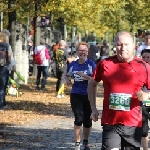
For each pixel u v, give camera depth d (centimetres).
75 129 1191
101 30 6888
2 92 1839
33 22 3600
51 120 1750
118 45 801
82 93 1196
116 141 800
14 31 2775
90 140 1386
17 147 1257
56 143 1324
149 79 807
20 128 1557
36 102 2220
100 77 830
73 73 1220
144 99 785
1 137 1388
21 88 2802
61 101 2312
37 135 1438
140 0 6241
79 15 3966
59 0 2873
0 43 1780
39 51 2764
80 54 1227
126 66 804
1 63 1781
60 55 2448
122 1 3575
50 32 4369
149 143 1342
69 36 7394
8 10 2616
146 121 1055
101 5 3334
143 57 1123
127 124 798
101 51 3712
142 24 6638
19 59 2953
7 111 1902
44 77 2773
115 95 801
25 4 2792
